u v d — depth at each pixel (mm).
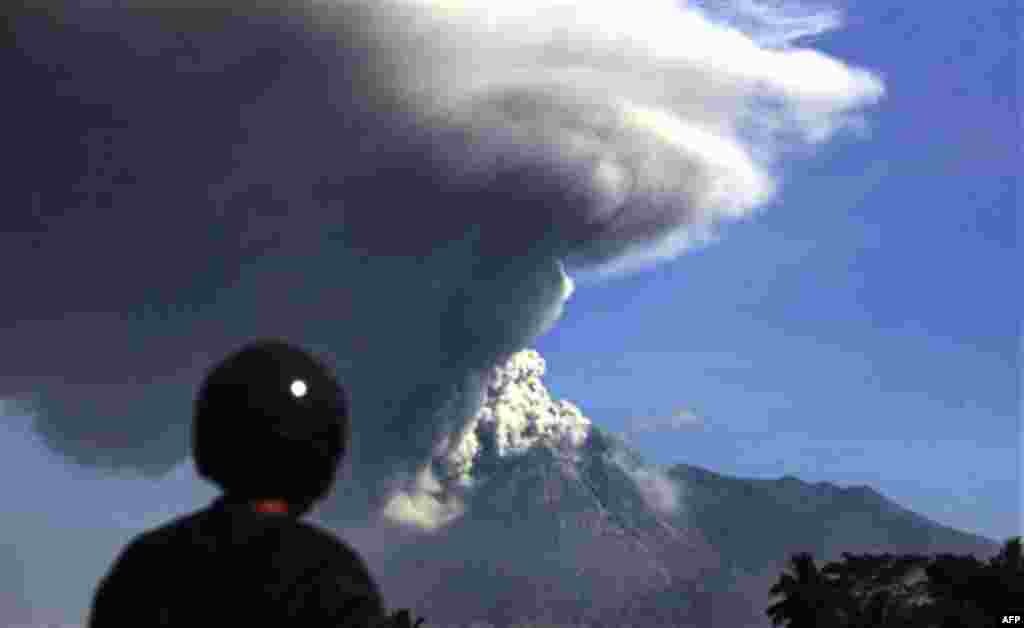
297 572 3189
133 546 3354
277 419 3287
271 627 3143
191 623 3156
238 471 3309
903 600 99188
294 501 3359
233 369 3357
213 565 3201
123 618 3217
